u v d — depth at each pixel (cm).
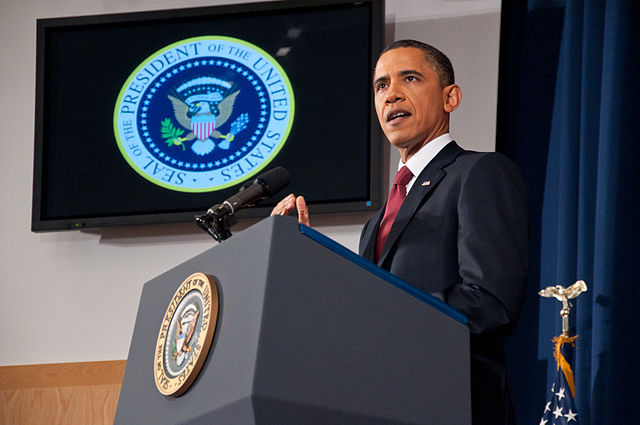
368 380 158
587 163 366
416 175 264
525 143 391
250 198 220
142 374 187
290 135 422
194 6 459
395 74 276
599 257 350
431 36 423
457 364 169
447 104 279
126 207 426
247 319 155
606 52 370
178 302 178
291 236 160
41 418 389
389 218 256
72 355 407
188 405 162
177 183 425
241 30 443
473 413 216
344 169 411
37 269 425
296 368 151
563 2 404
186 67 442
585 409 338
